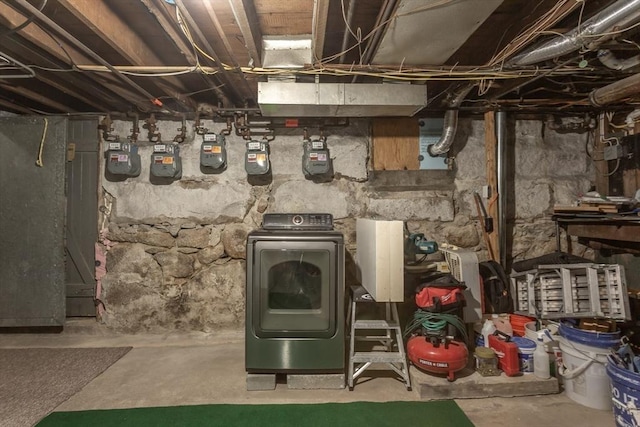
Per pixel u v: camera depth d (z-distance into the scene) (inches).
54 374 92.7
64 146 116.2
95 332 118.2
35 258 115.1
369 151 122.3
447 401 80.7
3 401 80.0
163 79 92.7
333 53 89.0
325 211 121.2
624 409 66.9
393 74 87.7
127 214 119.4
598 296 90.5
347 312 108.3
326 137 121.7
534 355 86.0
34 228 115.5
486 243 119.5
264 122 120.2
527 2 69.6
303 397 83.0
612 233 101.7
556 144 123.4
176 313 119.0
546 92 115.7
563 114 122.0
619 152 111.4
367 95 95.0
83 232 119.8
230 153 120.6
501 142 117.3
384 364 96.3
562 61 84.6
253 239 85.8
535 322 98.7
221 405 79.4
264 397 83.0
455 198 122.7
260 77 94.0
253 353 85.7
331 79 98.3
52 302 115.1
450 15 63.9
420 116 122.1
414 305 113.0
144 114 119.1
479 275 99.7
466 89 100.7
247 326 85.9
